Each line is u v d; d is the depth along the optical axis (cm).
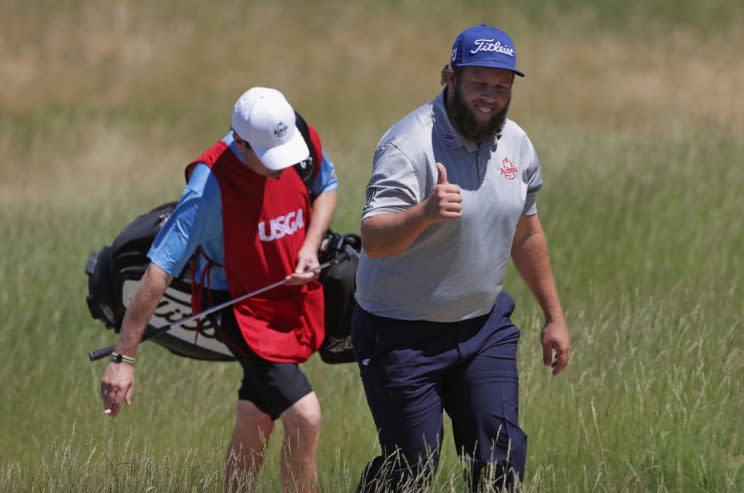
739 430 1803
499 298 1557
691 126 5184
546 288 1617
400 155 1398
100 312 1744
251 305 1638
